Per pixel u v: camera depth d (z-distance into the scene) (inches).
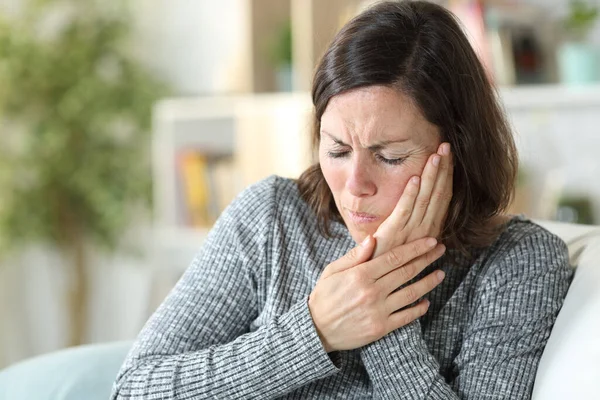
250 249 45.8
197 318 44.8
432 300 44.6
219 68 122.2
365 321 40.4
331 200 46.3
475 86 42.0
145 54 139.4
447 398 40.4
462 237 44.3
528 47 85.7
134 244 141.6
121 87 132.3
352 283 40.5
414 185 40.8
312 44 95.3
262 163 104.0
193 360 42.1
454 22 42.0
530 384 41.4
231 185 109.5
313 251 45.7
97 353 53.7
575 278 43.9
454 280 44.9
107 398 50.1
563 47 83.8
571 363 38.6
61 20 136.6
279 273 45.1
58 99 130.8
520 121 88.6
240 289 45.6
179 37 135.3
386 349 40.9
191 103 112.7
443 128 41.1
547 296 42.8
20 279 141.4
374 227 42.5
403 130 39.6
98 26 133.6
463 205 44.1
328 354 42.7
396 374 40.7
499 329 42.2
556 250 44.4
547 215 85.6
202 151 115.8
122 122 137.4
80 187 132.2
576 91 77.5
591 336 38.9
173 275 115.3
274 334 40.9
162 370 42.3
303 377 40.6
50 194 133.0
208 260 46.4
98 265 145.1
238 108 106.3
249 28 106.7
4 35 127.0
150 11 138.3
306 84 97.0
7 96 127.9
